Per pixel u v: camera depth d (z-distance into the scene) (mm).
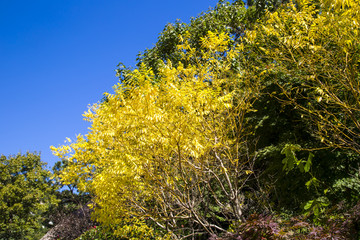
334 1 3764
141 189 5406
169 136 4129
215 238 4012
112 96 4414
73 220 12109
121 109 4332
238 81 5965
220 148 5242
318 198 5902
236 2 10617
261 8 9641
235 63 6609
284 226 3785
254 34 5523
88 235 9328
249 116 8461
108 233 8062
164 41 10195
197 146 4070
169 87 4480
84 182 6148
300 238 3371
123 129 4469
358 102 4582
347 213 3525
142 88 4168
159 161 4441
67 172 6336
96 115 5863
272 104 7895
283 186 6832
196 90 4852
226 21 10055
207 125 5047
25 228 23438
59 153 6145
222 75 5871
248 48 6379
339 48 4680
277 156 7105
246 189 7980
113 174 4465
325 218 3441
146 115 4020
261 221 3541
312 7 5043
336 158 6355
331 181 6195
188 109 4336
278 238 3346
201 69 5578
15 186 23625
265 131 8070
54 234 12594
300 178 6543
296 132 7332
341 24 4223
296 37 4918
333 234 3191
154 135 4078
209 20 9969
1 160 25531
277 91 7402
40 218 25250
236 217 5035
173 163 4691
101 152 5582
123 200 5090
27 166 25984
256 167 8281
